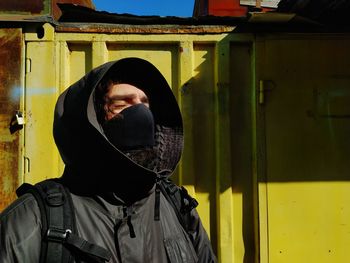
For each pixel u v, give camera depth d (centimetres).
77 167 123
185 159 291
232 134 297
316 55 298
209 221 292
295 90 296
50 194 114
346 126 295
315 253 287
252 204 293
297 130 294
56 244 105
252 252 290
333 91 297
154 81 147
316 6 295
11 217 108
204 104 299
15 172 286
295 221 288
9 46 291
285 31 299
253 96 297
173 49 303
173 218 139
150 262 120
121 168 118
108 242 114
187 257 130
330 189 291
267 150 292
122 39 297
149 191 126
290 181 290
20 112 288
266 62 296
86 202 118
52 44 293
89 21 302
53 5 307
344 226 290
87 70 300
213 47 303
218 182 290
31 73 292
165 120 150
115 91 132
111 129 127
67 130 125
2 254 102
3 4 293
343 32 299
